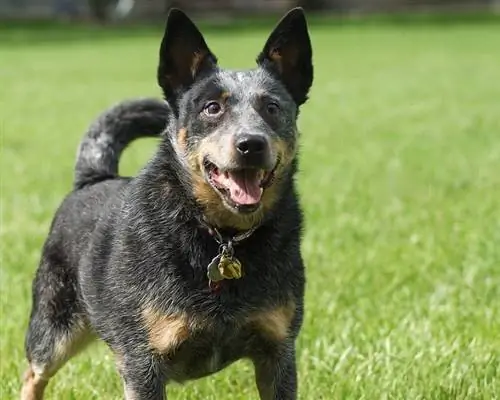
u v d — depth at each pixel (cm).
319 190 1253
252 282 527
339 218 1084
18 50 4138
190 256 527
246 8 6406
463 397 620
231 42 4188
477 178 1333
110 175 667
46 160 1546
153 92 2519
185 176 542
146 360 535
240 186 529
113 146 682
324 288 831
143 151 1617
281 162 554
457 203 1163
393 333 712
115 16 6106
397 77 2916
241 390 655
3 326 753
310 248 950
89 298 576
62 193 1270
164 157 559
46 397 668
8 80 2961
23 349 714
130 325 537
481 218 1075
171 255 527
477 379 635
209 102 563
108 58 3703
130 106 693
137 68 3266
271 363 551
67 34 5038
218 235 530
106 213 589
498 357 670
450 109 2172
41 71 3244
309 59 608
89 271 575
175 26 586
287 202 548
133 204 553
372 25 5303
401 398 618
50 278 634
